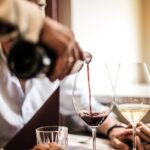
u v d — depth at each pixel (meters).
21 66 0.44
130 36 2.50
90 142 0.90
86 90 0.87
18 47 0.44
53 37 0.44
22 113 1.07
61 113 1.15
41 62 0.44
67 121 1.15
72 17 1.83
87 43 2.00
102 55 2.14
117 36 2.33
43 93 1.15
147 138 0.84
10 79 1.06
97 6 2.09
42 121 0.90
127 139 0.86
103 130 0.98
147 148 0.82
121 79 1.03
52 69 0.47
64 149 0.73
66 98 1.18
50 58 0.45
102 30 2.15
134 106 0.75
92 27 2.05
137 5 2.59
